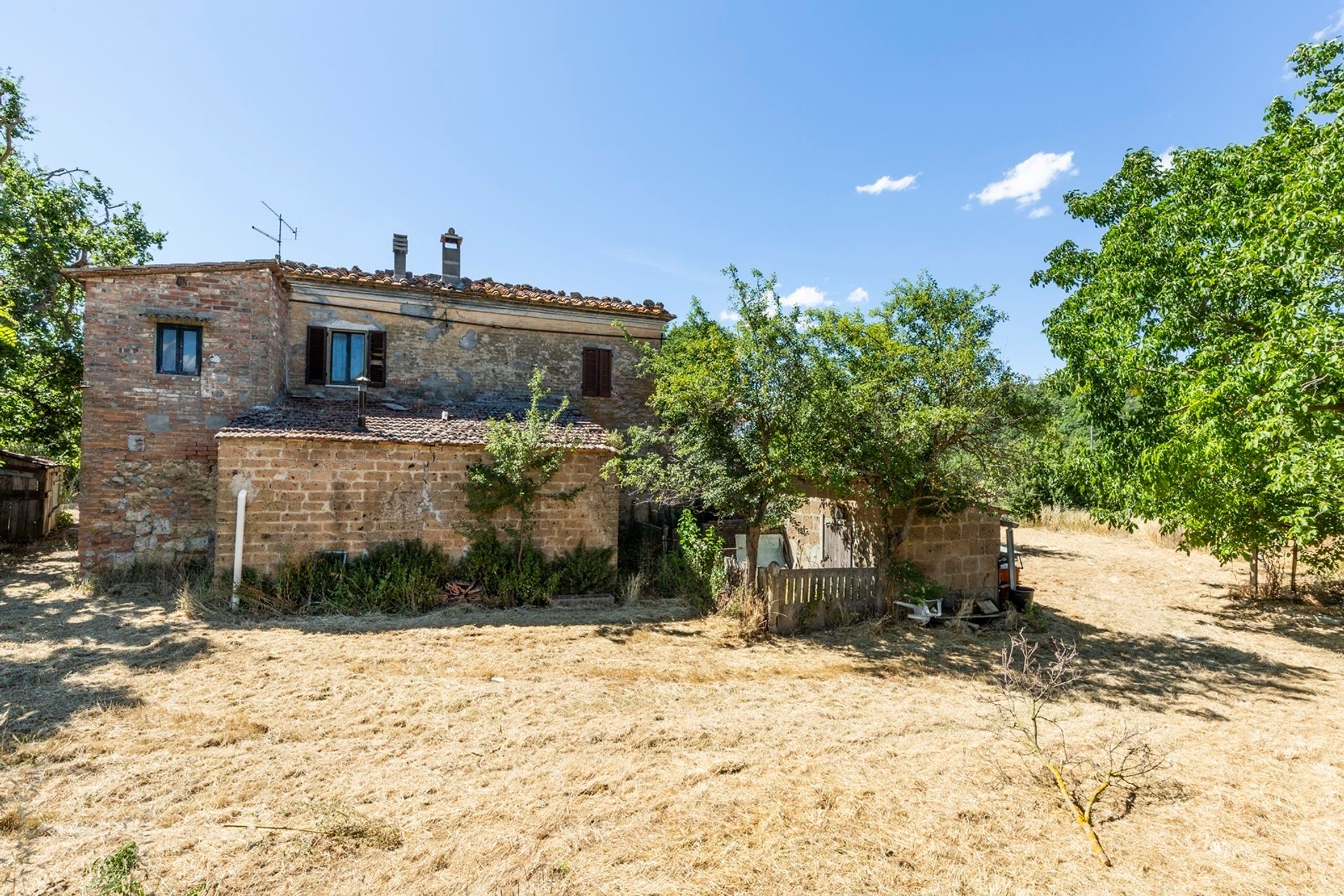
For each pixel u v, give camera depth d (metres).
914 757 5.80
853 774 5.42
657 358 10.91
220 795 4.71
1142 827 4.75
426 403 13.41
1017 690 7.80
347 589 10.04
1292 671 8.88
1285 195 8.45
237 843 4.10
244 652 8.04
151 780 4.89
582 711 6.61
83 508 10.95
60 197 17.08
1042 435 10.67
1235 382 8.52
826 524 12.92
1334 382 7.99
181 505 11.46
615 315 15.23
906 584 11.00
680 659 8.55
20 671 7.08
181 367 11.57
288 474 10.14
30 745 5.34
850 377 9.92
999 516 12.10
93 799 4.58
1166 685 8.22
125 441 11.17
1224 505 10.86
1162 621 11.87
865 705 7.13
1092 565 17.19
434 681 7.33
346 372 13.52
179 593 10.09
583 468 11.91
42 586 11.12
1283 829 4.79
